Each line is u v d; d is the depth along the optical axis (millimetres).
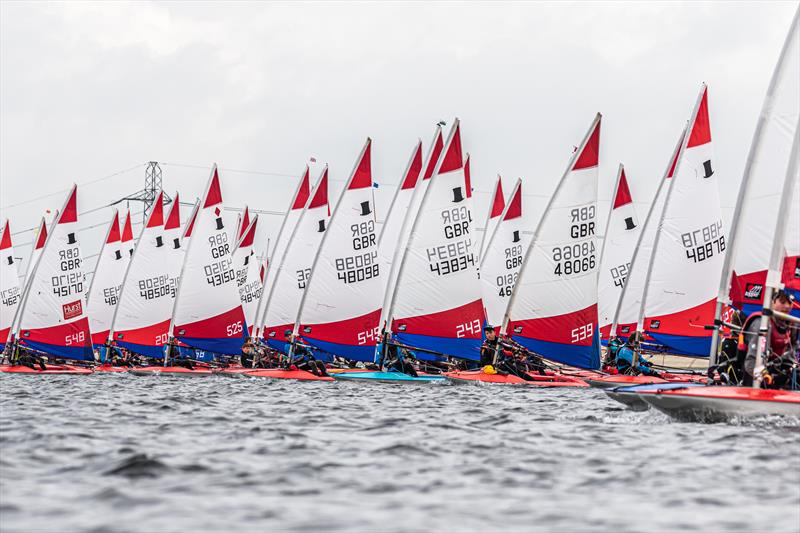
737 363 104000
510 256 191875
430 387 157125
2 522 51656
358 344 184500
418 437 85000
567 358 171250
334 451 76062
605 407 117750
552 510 56188
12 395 131250
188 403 120125
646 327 163125
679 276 161000
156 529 50750
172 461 69312
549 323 170250
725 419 93688
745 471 68438
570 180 170750
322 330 183750
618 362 164625
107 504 56031
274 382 171125
